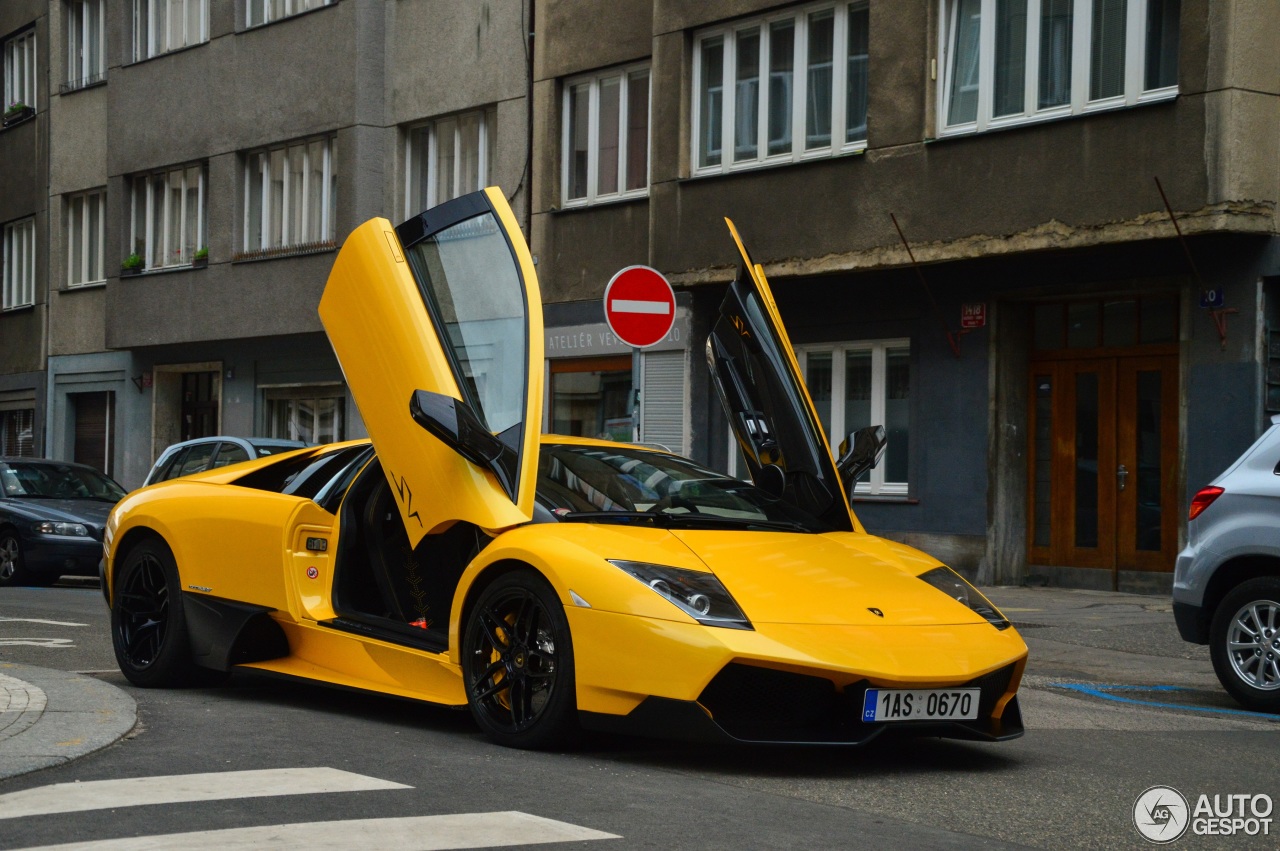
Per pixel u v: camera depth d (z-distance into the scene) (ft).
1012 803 17.12
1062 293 48.49
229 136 84.02
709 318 59.93
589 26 65.05
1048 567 50.83
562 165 67.15
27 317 104.27
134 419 94.48
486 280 21.30
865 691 17.71
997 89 48.67
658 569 18.44
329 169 78.59
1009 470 50.88
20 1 105.60
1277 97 42.86
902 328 53.21
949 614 19.39
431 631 21.40
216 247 84.94
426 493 21.17
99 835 13.88
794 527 21.72
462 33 71.72
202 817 14.70
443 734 20.44
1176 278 45.24
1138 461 48.29
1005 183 47.39
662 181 59.11
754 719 17.94
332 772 17.21
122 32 92.63
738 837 14.66
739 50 57.57
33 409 104.73
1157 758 20.70
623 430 64.69
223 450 49.06
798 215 53.78
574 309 66.18
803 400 22.49
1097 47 45.93
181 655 24.45
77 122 99.04
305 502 23.31
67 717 20.15
